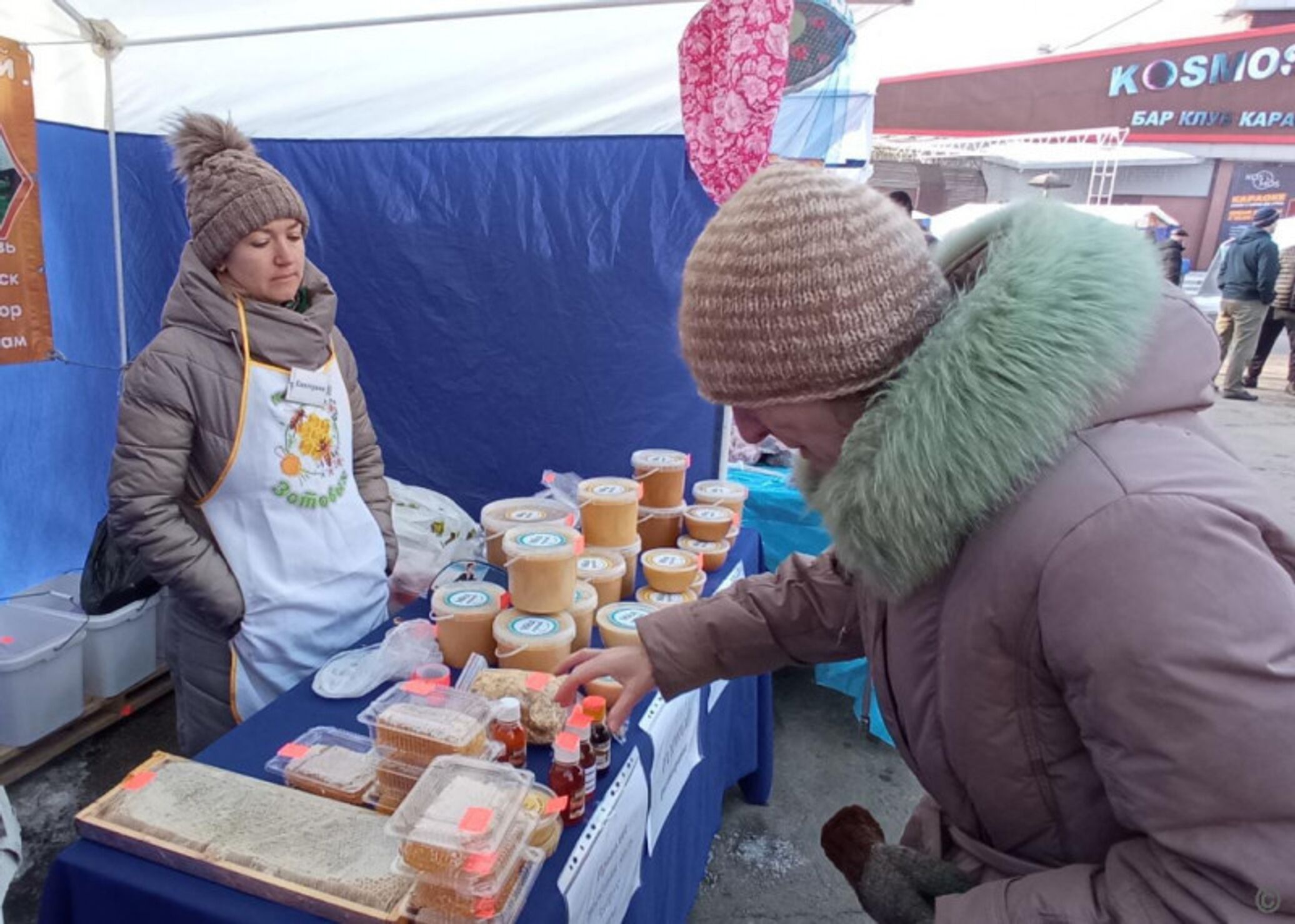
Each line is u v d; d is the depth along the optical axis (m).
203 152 1.59
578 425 2.47
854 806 1.05
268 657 1.67
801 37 2.06
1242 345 7.47
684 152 2.19
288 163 2.50
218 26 2.38
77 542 2.89
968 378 0.63
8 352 2.38
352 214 2.49
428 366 2.56
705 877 2.14
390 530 2.01
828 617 1.12
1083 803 0.70
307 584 1.70
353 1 2.19
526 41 2.30
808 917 2.03
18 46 2.28
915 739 0.82
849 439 0.71
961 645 0.70
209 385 1.56
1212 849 0.56
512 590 1.45
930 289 0.71
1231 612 0.55
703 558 1.95
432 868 0.85
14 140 2.30
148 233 2.79
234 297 1.60
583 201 2.30
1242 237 7.35
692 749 1.66
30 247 2.40
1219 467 0.63
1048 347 0.62
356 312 2.57
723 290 0.70
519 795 0.92
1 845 1.29
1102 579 0.59
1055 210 0.73
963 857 0.86
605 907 1.14
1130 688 0.57
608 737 1.18
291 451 1.66
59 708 2.28
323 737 1.22
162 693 2.64
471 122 2.49
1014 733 0.70
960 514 0.65
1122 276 0.66
